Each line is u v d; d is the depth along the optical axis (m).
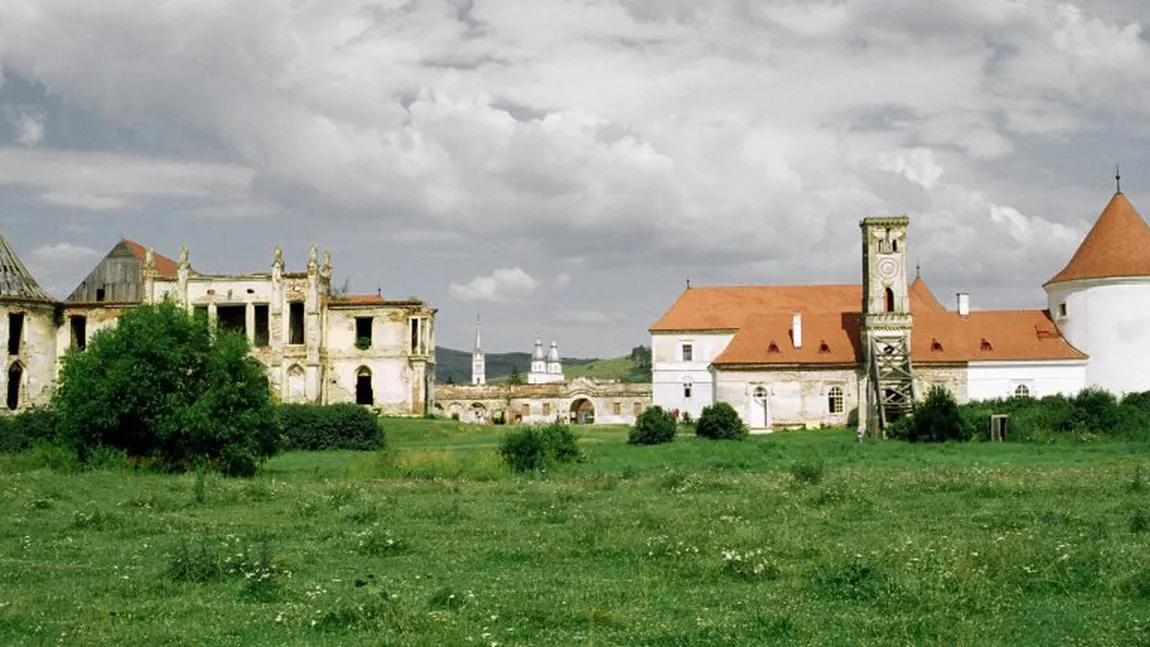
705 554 23.41
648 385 147.62
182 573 22.00
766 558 22.28
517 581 21.34
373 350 115.75
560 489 40.75
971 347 97.50
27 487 40.81
